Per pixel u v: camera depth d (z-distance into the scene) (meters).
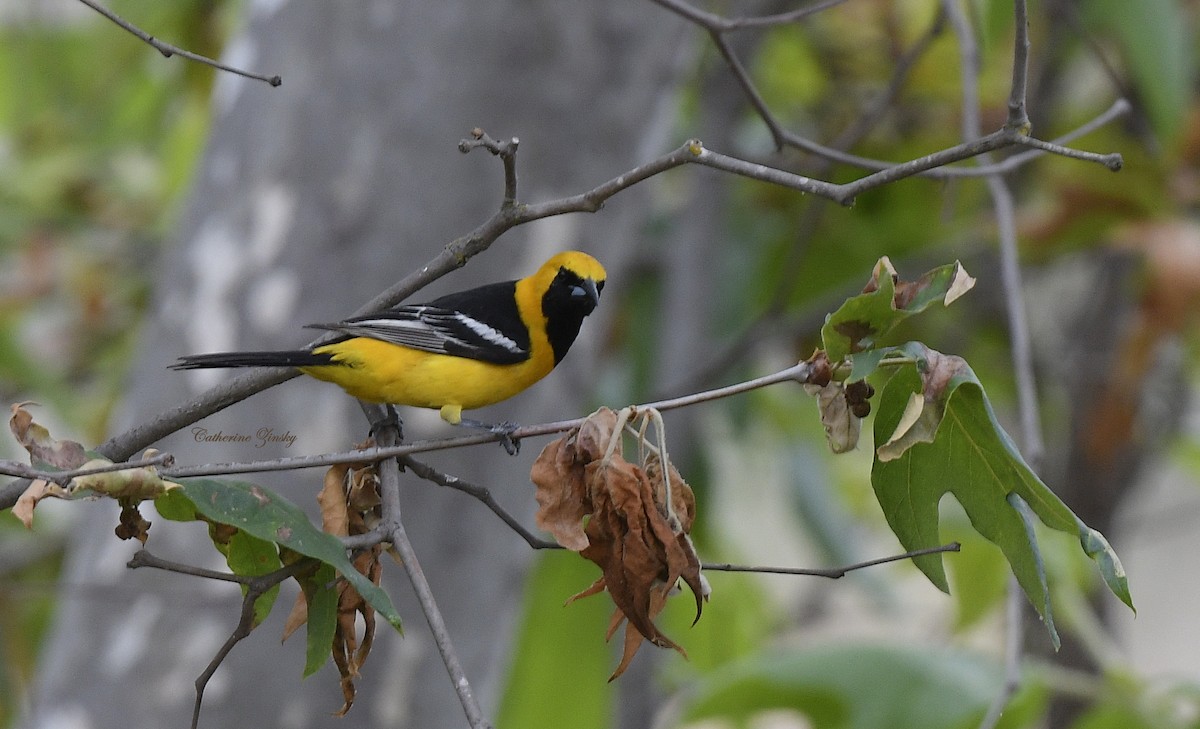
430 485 11.40
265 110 11.40
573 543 6.12
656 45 11.78
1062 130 16.16
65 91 20.08
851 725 10.81
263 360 7.96
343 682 6.52
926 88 16.19
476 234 7.02
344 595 6.48
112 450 7.14
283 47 11.42
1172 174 13.54
